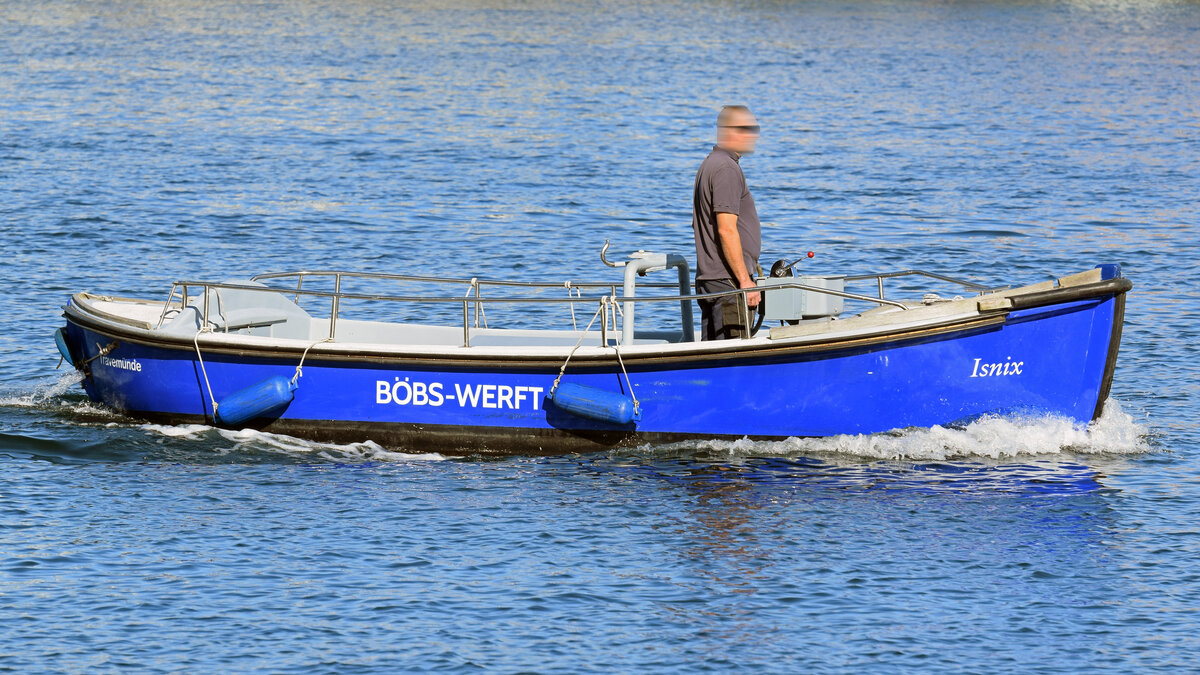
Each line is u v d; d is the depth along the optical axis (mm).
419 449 29797
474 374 29219
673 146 83188
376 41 153000
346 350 29406
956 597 22516
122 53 135375
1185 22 194875
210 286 31234
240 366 30062
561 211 61656
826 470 28312
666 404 28953
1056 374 28906
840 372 28609
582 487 27391
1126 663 20359
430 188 66875
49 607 21828
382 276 31422
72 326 32406
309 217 59406
